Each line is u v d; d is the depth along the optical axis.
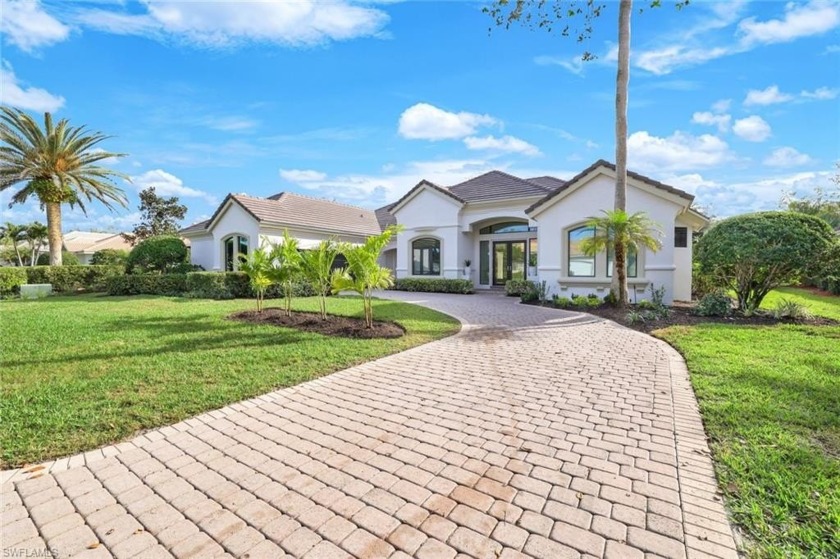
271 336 8.59
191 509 2.83
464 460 3.49
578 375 5.98
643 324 10.20
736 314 11.12
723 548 2.39
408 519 2.70
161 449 3.74
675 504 2.82
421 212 22.06
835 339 8.01
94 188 25.06
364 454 3.62
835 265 10.55
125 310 12.65
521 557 2.34
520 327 10.03
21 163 22.41
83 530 2.61
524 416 4.45
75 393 5.08
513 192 20.17
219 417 4.47
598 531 2.55
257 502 2.91
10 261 42.94
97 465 3.45
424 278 21.28
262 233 21.22
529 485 3.09
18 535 2.56
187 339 8.23
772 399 4.74
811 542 2.42
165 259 22.73
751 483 3.04
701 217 16.22
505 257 22.16
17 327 9.48
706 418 4.25
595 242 12.45
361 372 6.18
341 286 9.41
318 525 2.65
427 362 6.75
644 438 3.87
